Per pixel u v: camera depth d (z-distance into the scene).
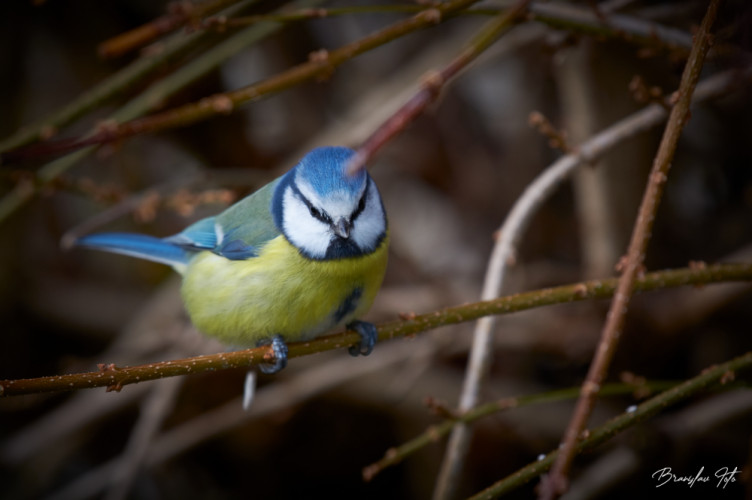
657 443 8.73
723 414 8.77
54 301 11.45
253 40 7.83
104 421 11.12
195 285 7.09
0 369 11.09
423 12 5.79
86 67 11.08
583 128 9.77
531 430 10.13
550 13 6.57
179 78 7.80
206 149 11.53
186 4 5.30
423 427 10.56
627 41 6.67
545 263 10.96
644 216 4.65
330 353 10.95
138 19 11.17
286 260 6.42
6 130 10.90
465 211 11.68
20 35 10.90
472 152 11.64
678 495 9.32
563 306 9.90
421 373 10.04
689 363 9.87
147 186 11.59
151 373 4.80
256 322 6.57
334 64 5.95
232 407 10.07
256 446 11.08
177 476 11.17
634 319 9.42
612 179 9.70
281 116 11.86
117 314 11.51
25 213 11.25
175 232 11.77
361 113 10.67
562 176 7.17
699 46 4.73
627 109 9.88
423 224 11.95
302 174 6.59
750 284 9.00
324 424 11.15
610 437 5.25
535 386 10.40
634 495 9.41
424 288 10.66
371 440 11.16
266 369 6.45
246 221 6.87
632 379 6.82
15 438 10.51
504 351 10.61
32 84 11.24
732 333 9.84
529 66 11.13
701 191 10.73
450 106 11.56
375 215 6.54
